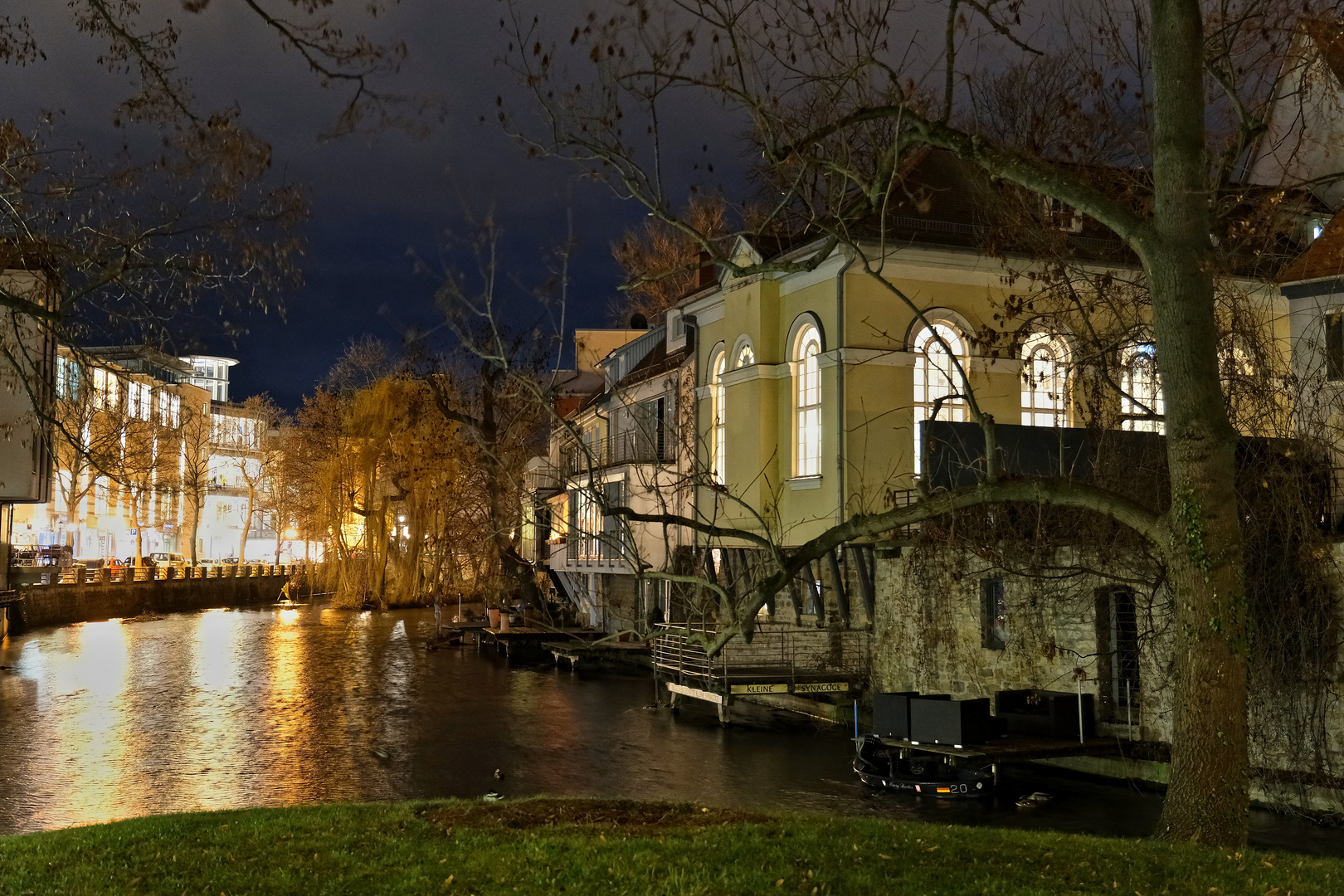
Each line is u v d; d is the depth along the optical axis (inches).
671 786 673.0
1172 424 407.8
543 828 415.5
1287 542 615.8
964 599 839.7
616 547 414.0
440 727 912.3
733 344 1049.5
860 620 961.5
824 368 918.4
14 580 2042.3
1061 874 349.1
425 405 2380.7
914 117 409.4
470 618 1905.8
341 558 2623.0
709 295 1111.0
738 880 328.8
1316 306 720.3
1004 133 666.2
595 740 844.0
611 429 1488.7
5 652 1533.0
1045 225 669.3
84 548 3481.8
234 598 2866.6
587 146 402.3
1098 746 690.8
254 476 4308.6
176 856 377.4
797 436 966.4
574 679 1278.3
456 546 2315.5
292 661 1449.3
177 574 2640.3
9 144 426.6
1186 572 402.6
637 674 1326.3
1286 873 353.1
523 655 1523.1
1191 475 401.4
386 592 2610.7
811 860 357.1
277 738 857.5
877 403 897.5
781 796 645.9
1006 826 569.0
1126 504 418.3
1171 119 406.6
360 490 2664.9
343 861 368.8
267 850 384.8
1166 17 407.2
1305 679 603.5
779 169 465.4
